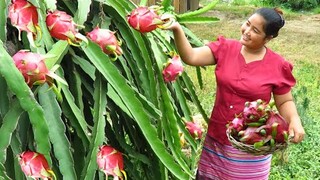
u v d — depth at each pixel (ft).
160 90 5.69
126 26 5.44
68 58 4.96
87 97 5.22
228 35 27.91
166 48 6.36
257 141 6.41
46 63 4.30
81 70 5.13
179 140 5.68
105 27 5.28
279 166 11.97
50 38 4.69
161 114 5.32
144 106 5.16
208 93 17.06
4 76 3.71
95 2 5.41
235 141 6.54
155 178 5.69
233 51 7.06
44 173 3.95
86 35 5.02
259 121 6.45
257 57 7.00
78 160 4.91
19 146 4.15
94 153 4.55
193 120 6.54
